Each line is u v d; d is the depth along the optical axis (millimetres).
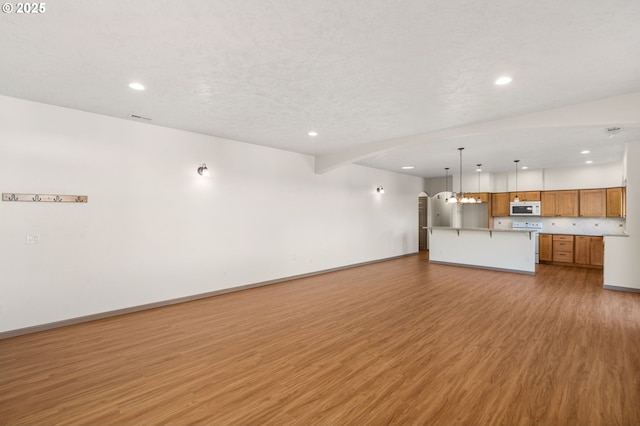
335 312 4199
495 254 7301
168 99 3408
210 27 2080
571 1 1799
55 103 3541
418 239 10469
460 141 5223
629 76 2797
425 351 3000
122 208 4105
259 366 2715
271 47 2340
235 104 3562
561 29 2090
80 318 3773
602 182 7566
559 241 8031
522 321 3816
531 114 3807
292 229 6285
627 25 2035
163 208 4477
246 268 5500
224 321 3850
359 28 2094
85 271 3820
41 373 2588
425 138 4797
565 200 8008
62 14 1923
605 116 3336
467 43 2273
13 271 3369
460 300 4754
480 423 1957
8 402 2184
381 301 4715
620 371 2582
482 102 3449
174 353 2967
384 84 2994
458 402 2182
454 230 7953
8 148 3342
